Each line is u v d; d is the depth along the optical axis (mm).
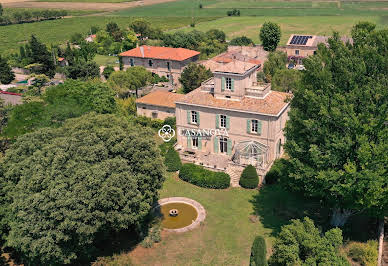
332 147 32406
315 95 33438
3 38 172750
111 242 36812
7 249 36656
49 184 29781
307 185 34688
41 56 101938
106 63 121938
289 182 37438
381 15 184125
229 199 43875
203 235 37438
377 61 32438
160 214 41250
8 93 71938
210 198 44219
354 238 35156
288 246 27891
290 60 106375
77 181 30375
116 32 154625
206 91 53344
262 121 47344
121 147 33594
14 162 33344
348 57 33625
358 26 47406
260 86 52031
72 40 157750
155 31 155625
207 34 140000
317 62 35188
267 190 45438
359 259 31578
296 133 36250
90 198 30094
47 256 29250
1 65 98250
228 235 37250
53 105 50062
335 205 35875
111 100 61781
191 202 43219
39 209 29047
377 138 31734
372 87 32000
